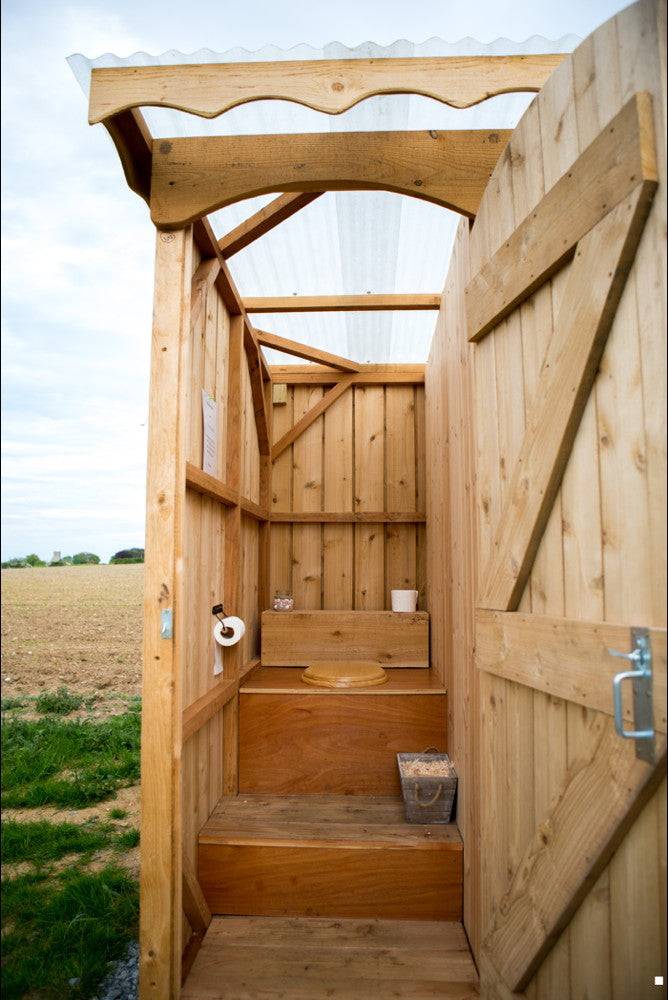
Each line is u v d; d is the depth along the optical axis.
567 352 1.34
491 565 1.80
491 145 1.98
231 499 2.79
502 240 1.74
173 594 1.83
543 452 1.45
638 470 1.09
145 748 1.79
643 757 1.05
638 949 1.09
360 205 2.47
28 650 6.23
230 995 1.78
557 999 1.37
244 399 3.47
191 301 2.26
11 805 3.17
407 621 3.63
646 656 1.03
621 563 1.15
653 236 1.06
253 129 2.03
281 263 2.98
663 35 1.02
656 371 1.04
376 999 1.77
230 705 2.78
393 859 2.20
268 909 2.21
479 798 1.96
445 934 2.11
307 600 4.24
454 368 2.66
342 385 4.33
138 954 2.02
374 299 3.24
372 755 2.80
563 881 1.32
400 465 4.33
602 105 1.22
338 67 1.58
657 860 1.04
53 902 2.21
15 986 1.81
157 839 1.76
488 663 1.78
